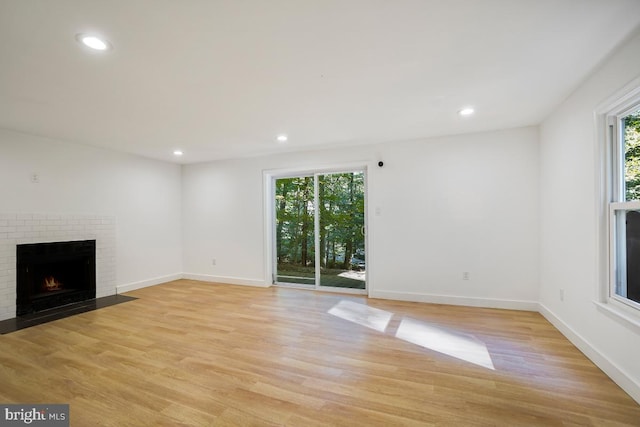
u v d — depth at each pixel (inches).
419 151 169.3
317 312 152.1
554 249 129.0
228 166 222.7
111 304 167.9
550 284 134.0
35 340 118.6
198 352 107.3
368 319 141.1
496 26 69.1
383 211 177.0
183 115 126.9
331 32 70.8
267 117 130.6
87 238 178.1
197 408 75.9
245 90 102.5
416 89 103.3
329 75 92.5
